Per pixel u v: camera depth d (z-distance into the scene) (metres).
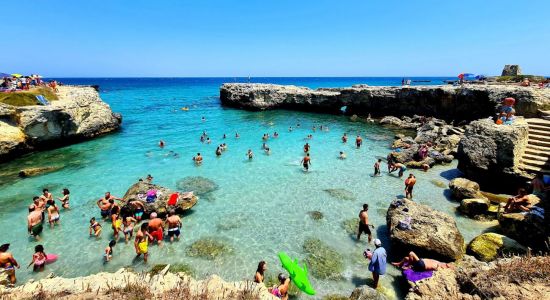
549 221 13.02
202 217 17.66
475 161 21.27
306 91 59.47
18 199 20.02
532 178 19.09
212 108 64.81
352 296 10.91
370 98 51.34
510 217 14.44
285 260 12.14
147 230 14.55
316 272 12.98
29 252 14.34
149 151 31.42
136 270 13.01
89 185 22.44
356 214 18.02
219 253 14.26
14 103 29.97
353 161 27.95
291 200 19.88
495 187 20.91
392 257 14.01
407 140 33.00
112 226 15.41
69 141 34.47
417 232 13.60
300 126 44.62
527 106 28.80
